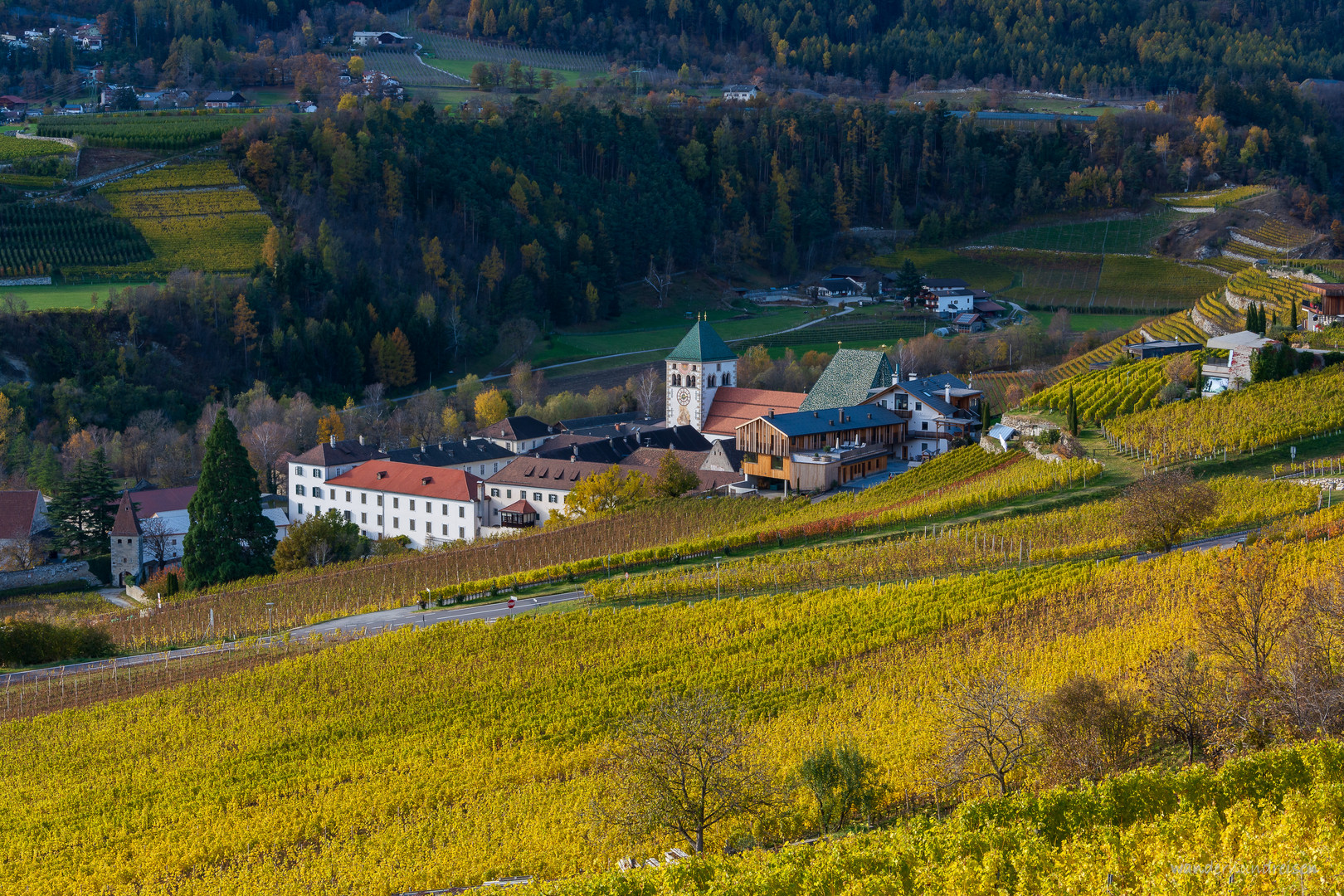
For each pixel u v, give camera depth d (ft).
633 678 300.40
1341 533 308.40
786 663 297.94
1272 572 261.85
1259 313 536.01
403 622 374.43
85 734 295.69
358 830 241.14
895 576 355.97
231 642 373.81
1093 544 346.95
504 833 230.27
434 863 220.84
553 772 256.52
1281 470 386.11
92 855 238.27
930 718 247.29
